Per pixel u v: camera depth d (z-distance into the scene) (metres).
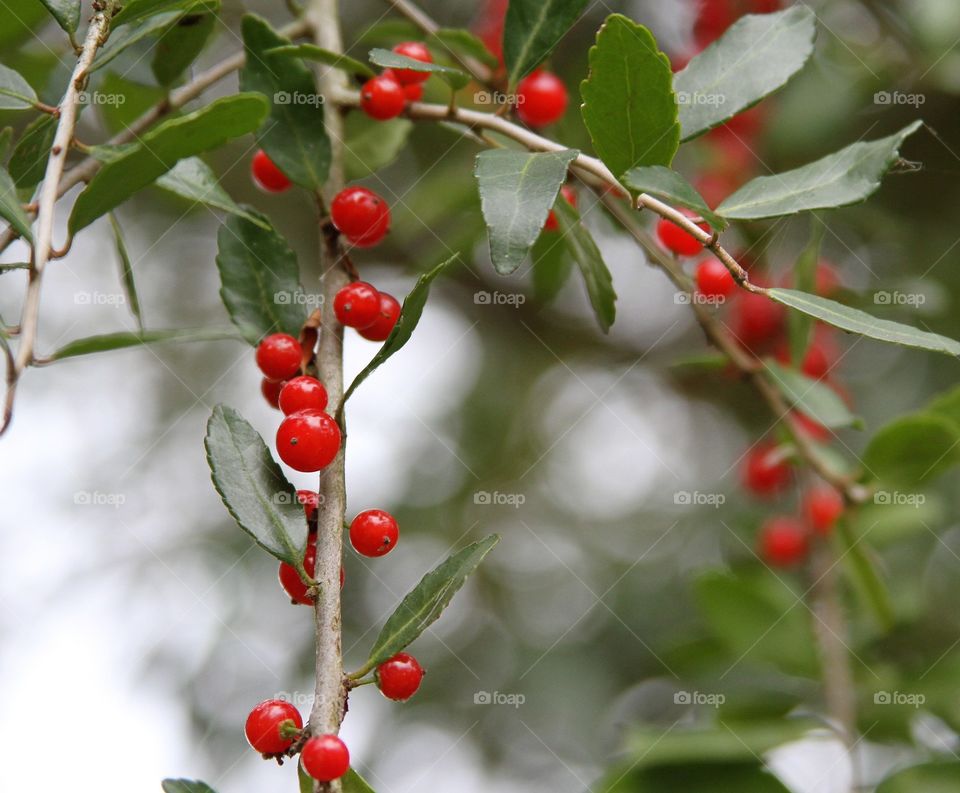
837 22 3.60
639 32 1.66
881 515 3.01
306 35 2.54
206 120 1.69
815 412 2.67
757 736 2.75
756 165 3.55
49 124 1.95
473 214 3.29
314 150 2.12
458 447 4.28
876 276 3.73
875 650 3.31
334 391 1.81
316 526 1.71
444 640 4.01
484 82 2.67
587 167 1.83
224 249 2.08
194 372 4.22
